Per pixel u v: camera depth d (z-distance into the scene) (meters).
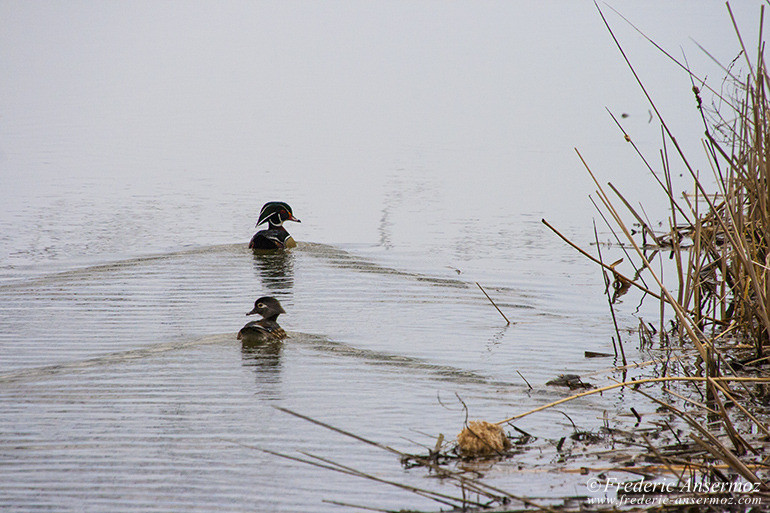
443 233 20.86
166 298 15.81
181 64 58.81
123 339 13.46
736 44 46.25
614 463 9.30
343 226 21.73
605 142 31.61
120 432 10.03
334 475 9.00
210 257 18.86
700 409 10.80
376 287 16.48
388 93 46.44
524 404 10.98
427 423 10.34
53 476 8.95
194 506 8.34
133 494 8.60
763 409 10.78
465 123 37.34
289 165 29.64
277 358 12.59
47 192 25.42
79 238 20.45
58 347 13.08
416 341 13.41
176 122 38.53
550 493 8.64
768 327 11.27
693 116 34.56
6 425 10.22
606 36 63.72
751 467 8.95
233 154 31.59
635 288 16.53
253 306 15.29
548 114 38.31
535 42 63.91
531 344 13.37
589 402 11.08
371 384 11.56
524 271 17.67
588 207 23.12
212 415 10.51
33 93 45.97
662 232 20.30
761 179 12.21
